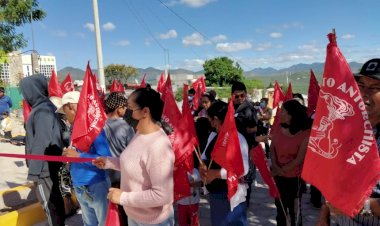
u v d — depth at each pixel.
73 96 3.81
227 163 3.12
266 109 10.38
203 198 6.36
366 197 1.90
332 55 2.03
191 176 4.07
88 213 3.68
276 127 4.39
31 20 17.77
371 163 1.90
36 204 5.31
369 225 2.05
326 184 2.07
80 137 3.38
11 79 28.16
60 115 4.60
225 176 3.21
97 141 3.54
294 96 7.39
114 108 4.07
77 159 3.32
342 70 2.00
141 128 2.62
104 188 3.55
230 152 3.12
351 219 2.14
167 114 3.98
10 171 7.58
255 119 5.39
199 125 4.55
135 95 2.56
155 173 2.46
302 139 3.99
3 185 6.56
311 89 6.36
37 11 18.19
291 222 4.22
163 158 2.49
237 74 45.59
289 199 4.17
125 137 3.97
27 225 5.05
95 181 3.49
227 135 3.13
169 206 2.71
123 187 2.68
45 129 4.01
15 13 16.86
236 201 3.27
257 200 6.27
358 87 1.98
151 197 2.47
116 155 3.96
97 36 14.23
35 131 4.04
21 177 7.11
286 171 4.08
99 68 14.39
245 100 5.66
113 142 3.96
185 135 3.62
